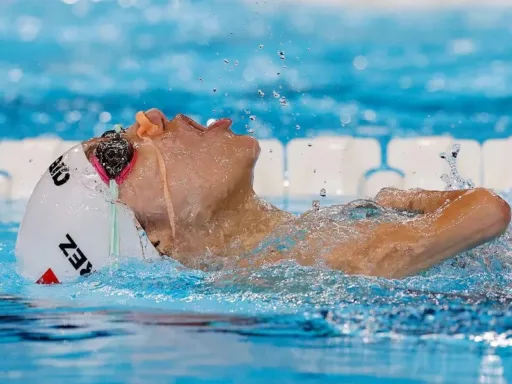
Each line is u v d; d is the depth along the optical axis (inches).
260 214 366.0
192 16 1226.6
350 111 928.3
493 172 701.3
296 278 331.9
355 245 341.4
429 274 340.2
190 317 303.6
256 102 958.4
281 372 238.1
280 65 1077.1
